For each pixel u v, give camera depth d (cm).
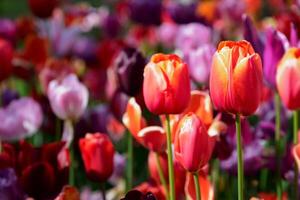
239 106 107
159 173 124
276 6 303
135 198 110
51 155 124
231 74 106
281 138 152
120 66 133
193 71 155
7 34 218
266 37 132
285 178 136
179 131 109
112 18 261
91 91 207
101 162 128
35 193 122
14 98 178
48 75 180
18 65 199
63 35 227
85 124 149
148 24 231
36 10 207
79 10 309
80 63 234
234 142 136
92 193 171
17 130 157
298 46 132
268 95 154
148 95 111
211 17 266
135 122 121
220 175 152
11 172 116
